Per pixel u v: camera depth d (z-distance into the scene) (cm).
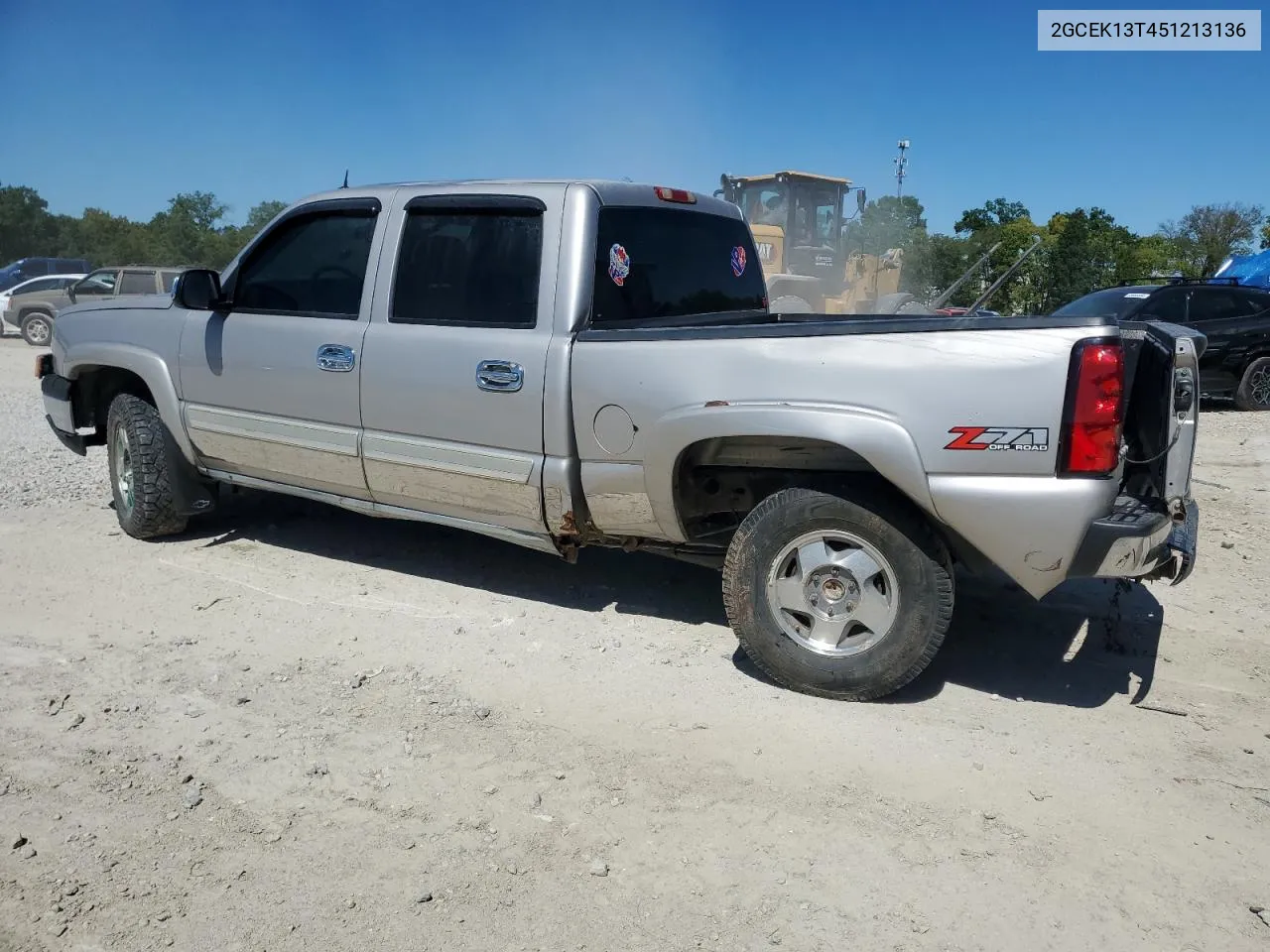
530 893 282
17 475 791
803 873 291
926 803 327
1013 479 359
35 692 404
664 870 293
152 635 464
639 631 474
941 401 363
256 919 271
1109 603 513
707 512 451
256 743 364
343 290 502
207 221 6844
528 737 370
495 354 447
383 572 554
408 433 480
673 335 407
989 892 283
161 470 583
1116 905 278
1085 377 348
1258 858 300
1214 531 656
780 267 1702
